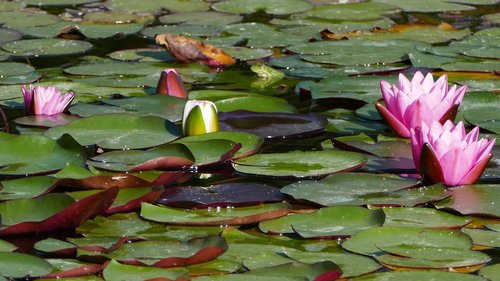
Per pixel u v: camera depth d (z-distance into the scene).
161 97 7.27
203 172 5.78
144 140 6.22
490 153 5.48
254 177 5.67
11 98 7.48
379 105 6.37
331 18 10.52
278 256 4.51
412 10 10.95
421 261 4.42
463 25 10.12
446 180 5.43
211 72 8.40
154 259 4.41
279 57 8.85
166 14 10.91
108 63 8.61
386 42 9.20
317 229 4.83
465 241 4.65
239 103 7.15
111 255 4.45
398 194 5.27
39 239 4.77
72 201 4.90
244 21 10.52
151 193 5.16
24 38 9.69
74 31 9.91
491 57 8.48
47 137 5.99
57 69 8.44
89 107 7.08
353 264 4.40
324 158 5.89
